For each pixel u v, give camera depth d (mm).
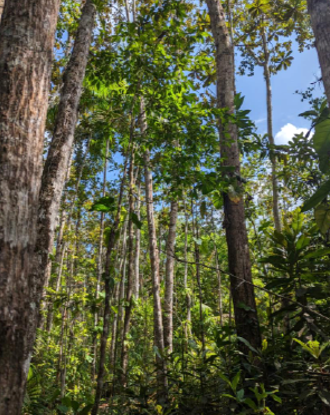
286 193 10508
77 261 9758
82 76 4496
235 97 6074
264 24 10211
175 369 4656
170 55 5016
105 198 3584
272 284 4223
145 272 15344
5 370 1836
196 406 3697
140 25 4773
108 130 5465
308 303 4070
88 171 9992
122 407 4035
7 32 2363
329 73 3578
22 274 1993
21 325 1937
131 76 4809
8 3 2469
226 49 6172
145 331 9469
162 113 5328
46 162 3975
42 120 2318
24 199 2092
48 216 3670
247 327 4602
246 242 5219
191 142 5379
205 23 8969
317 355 3303
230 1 9852
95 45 6809
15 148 2127
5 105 2188
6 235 1975
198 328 6793
